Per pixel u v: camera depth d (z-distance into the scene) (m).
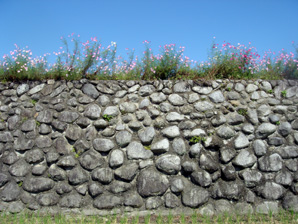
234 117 4.89
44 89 5.19
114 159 4.71
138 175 4.68
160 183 4.61
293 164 4.71
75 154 4.82
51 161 4.80
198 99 5.01
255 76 5.43
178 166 4.68
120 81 5.14
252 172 4.68
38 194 4.71
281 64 5.64
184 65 5.46
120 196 4.60
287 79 5.29
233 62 5.45
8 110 5.16
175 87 5.08
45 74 5.38
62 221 4.17
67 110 5.01
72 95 5.10
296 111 4.98
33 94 5.18
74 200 4.63
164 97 5.02
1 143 5.00
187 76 5.29
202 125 4.85
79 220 4.32
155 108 4.96
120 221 4.24
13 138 4.99
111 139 4.84
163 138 4.81
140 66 5.55
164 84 5.10
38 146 4.90
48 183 4.72
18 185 4.77
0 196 4.75
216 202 4.57
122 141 4.80
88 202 4.63
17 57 5.41
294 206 4.52
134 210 4.53
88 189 4.68
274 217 4.33
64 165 4.75
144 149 4.77
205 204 4.55
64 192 4.68
